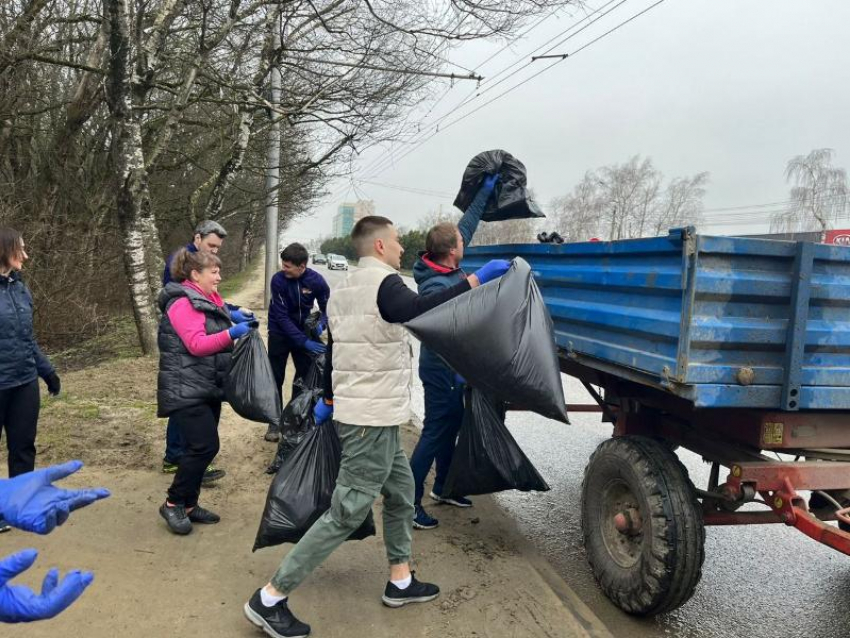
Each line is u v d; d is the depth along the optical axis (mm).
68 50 11922
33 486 1248
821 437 3119
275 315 5297
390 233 2893
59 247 9891
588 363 3635
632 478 3201
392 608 3115
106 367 8281
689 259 2686
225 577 3277
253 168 12398
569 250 3848
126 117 8547
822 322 2893
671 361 2807
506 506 4926
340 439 2867
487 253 5273
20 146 11195
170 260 4980
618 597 3285
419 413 7348
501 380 2723
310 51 11828
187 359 3643
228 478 4707
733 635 3299
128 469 4699
